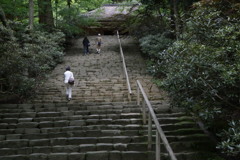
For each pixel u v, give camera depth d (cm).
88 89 1022
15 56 844
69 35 1933
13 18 1563
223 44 445
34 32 1257
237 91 430
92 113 707
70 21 1866
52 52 1299
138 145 534
